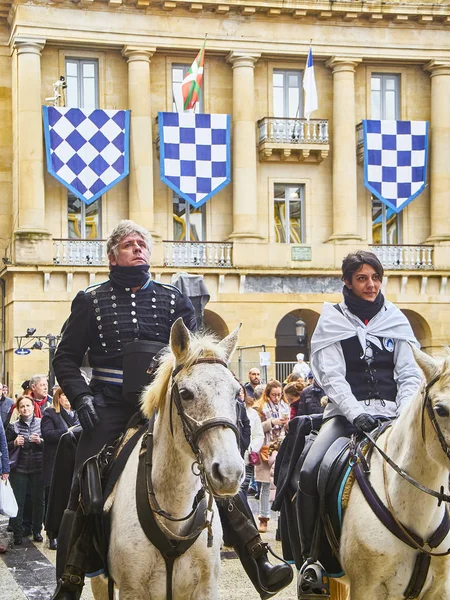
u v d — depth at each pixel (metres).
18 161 42.97
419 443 6.96
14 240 42.66
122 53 44.59
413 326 48.44
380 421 8.05
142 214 44.03
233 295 44.94
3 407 20.23
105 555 7.19
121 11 43.97
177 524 6.75
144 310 7.80
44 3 43.06
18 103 42.94
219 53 45.78
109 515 7.16
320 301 45.78
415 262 47.31
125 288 7.85
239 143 45.47
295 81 47.09
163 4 44.09
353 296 8.41
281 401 19.39
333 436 8.22
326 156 46.56
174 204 45.78
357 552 7.36
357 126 47.34
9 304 43.47
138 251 7.84
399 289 46.97
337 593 8.64
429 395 6.68
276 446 17.61
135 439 7.30
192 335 6.91
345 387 8.12
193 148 44.47
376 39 46.81
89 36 43.62
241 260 45.00
